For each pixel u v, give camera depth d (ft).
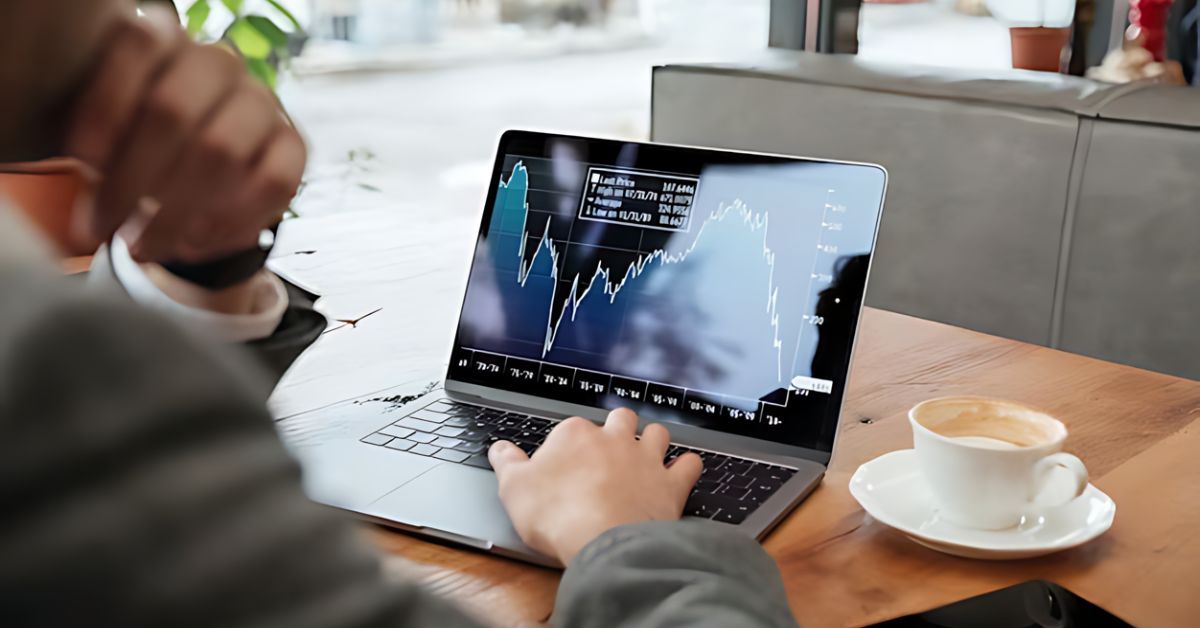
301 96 14.70
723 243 3.03
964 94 6.53
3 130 0.96
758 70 7.41
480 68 16.55
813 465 2.76
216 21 6.15
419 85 15.87
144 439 0.68
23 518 0.65
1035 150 6.23
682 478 2.39
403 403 3.10
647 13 15.92
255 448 0.73
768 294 2.95
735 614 1.68
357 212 5.34
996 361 3.62
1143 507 2.58
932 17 10.52
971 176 6.52
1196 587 2.25
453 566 2.30
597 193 3.19
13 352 0.66
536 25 16.81
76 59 0.96
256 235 1.32
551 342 3.13
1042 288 6.38
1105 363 3.59
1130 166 5.90
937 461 2.44
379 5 15.28
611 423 2.49
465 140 13.78
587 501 2.20
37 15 0.90
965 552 2.34
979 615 2.82
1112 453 2.89
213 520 0.69
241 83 1.13
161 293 1.41
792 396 2.87
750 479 2.66
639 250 3.11
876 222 2.89
